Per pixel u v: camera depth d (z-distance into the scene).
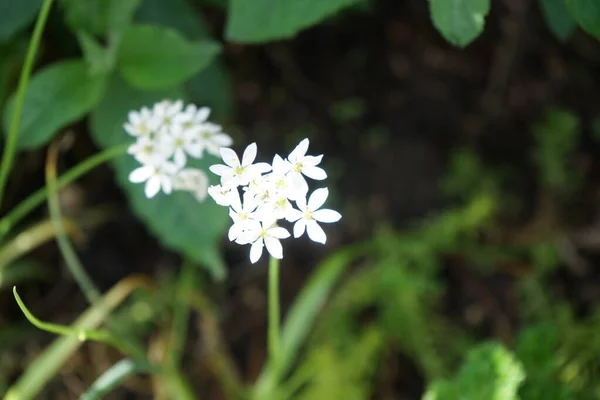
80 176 0.81
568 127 0.81
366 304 0.78
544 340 0.69
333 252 0.81
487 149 0.84
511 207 0.82
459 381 0.66
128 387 0.77
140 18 0.73
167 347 0.76
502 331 0.78
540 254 0.79
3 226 0.67
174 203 0.69
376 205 0.82
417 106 0.85
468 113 0.85
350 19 0.85
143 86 0.68
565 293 0.79
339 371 0.75
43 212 0.80
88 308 0.79
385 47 0.86
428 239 0.78
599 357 0.74
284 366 0.72
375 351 0.76
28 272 0.78
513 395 0.65
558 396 0.68
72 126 0.78
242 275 0.80
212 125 0.62
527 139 0.84
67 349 0.70
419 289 0.76
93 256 0.80
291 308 0.80
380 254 0.80
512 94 0.85
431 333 0.77
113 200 0.81
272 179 0.55
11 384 0.77
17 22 0.70
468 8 0.60
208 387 0.78
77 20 0.69
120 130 0.70
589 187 0.82
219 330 0.79
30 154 0.78
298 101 0.85
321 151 0.84
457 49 0.85
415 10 0.85
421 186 0.82
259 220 0.55
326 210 0.55
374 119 0.85
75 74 0.68
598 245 0.79
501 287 0.79
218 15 0.82
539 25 0.84
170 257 0.80
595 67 0.84
